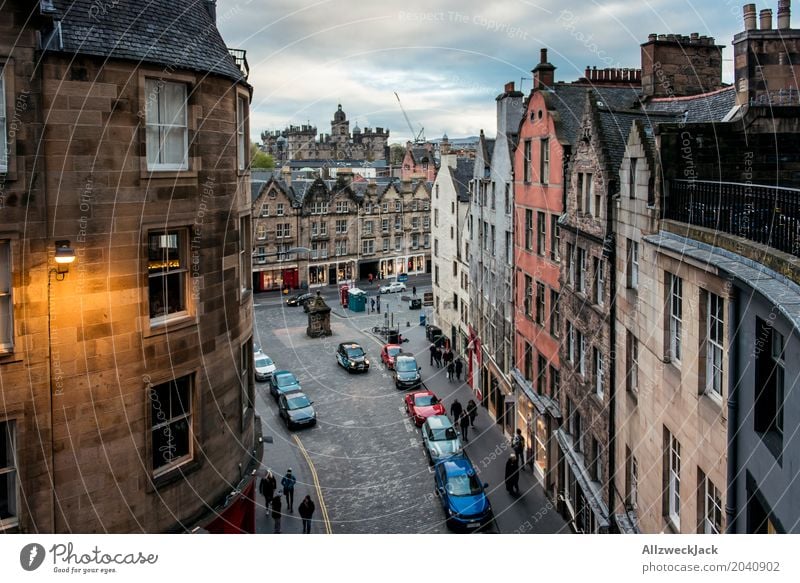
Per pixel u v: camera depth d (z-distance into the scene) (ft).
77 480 41.91
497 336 112.98
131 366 44.11
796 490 26.07
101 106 41.81
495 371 113.80
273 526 73.82
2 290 39.04
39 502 40.27
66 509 41.45
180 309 48.52
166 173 45.50
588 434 66.49
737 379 34.12
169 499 47.01
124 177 43.14
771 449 29.27
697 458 39.58
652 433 47.98
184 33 48.14
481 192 127.44
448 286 161.89
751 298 32.01
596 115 65.05
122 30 43.60
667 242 43.47
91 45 41.37
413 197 271.28
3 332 39.17
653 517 47.44
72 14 41.96
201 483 49.73
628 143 54.85
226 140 51.37
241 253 57.77
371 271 265.54
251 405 60.90
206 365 49.83
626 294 55.11
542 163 87.35
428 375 141.49
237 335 54.54
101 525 43.01
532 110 91.61
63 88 40.22
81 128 41.01
